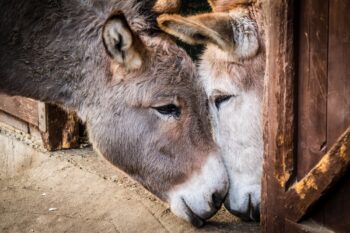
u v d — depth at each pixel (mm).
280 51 4465
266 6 4648
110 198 6801
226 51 5652
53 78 5539
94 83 5500
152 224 6172
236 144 5922
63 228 6434
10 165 8797
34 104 8219
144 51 5293
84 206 6785
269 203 4824
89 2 5465
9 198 7195
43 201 7043
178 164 5598
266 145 4773
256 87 5785
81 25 5430
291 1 4309
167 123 5504
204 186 5605
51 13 5375
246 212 5992
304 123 4473
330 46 4152
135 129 5504
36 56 5465
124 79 5391
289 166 4590
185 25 5105
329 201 4410
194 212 5672
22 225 6598
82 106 5621
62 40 5441
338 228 4387
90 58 5449
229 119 5914
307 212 4508
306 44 4324
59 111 8016
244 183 5961
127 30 5027
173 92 5422
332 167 4215
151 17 5531
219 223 6094
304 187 4465
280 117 4570
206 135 5645
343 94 4133
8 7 5293
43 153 8125
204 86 5961
